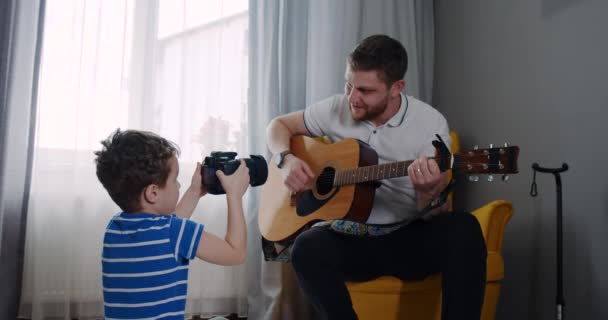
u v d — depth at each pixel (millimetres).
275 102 2379
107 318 1102
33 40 2096
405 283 1519
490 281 1620
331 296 1423
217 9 2455
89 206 2254
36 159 2182
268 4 2422
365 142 1735
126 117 2322
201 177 1303
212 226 2396
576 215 1721
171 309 1105
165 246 1118
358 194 1589
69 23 2250
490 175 1279
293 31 2480
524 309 1948
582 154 1704
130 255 1099
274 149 1895
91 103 2258
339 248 1515
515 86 2055
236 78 2463
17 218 2061
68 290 2184
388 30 2547
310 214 1710
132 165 1142
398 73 1614
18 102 2053
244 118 2449
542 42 1914
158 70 2395
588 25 1704
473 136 2322
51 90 2223
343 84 2443
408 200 1657
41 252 2180
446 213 1479
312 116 1899
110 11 2322
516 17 2064
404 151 1650
